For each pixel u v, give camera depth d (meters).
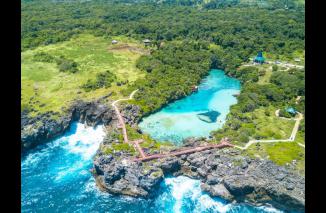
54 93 179.75
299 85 185.75
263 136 142.62
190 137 144.88
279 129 149.62
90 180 124.31
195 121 164.38
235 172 120.12
